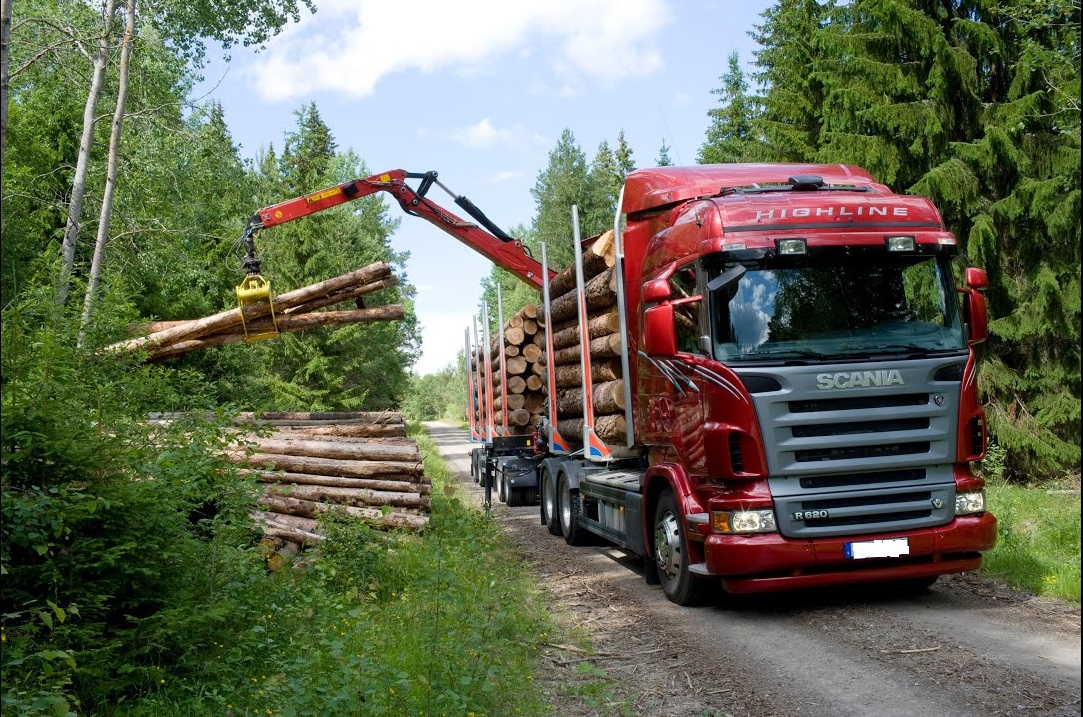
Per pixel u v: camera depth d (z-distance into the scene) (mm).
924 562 7473
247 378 23500
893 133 15812
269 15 18688
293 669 4949
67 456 5152
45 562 5016
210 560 6105
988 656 6004
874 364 7277
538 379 17125
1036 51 14227
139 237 20094
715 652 6617
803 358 7297
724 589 7781
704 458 7574
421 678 4965
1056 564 8383
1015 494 13188
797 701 5410
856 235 7570
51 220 19250
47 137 20766
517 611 7367
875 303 7562
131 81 18828
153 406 6633
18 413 5012
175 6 18203
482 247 14344
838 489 7285
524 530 13641
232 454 9648
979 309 7719
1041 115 14461
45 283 6129
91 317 6191
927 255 7707
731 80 33094
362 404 38469
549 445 13930
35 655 4176
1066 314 14656
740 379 7297
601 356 10695
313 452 10320
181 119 20250
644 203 9477
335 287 11148
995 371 15398
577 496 11867
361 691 4805
